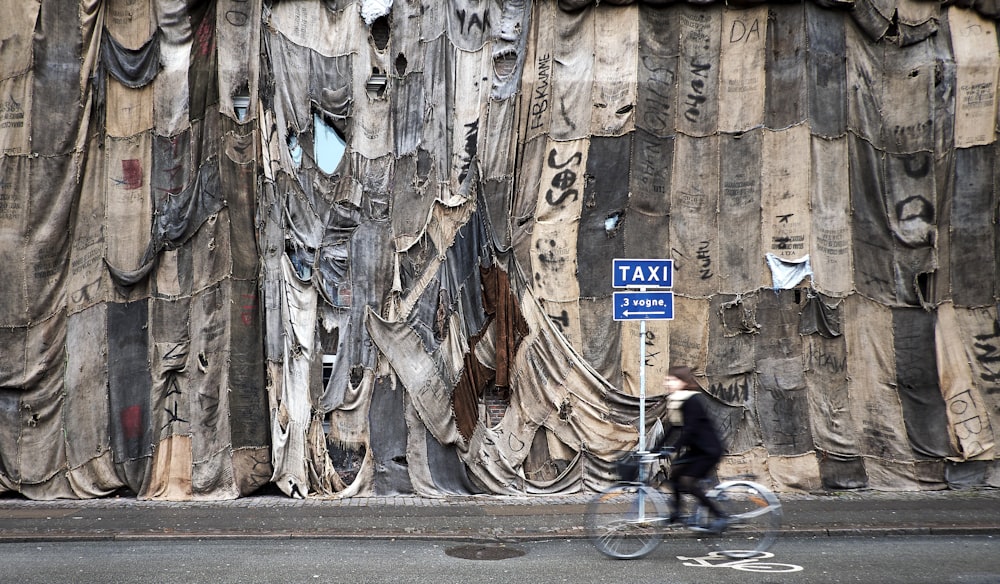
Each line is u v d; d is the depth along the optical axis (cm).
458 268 1204
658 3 1245
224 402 1141
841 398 1196
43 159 1173
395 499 1120
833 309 1205
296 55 1220
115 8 1213
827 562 769
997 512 1012
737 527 821
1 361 1144
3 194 1162
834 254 1220
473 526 941
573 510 1042
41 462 1138
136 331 1166
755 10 1254
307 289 1179
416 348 1184
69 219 1177
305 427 1152
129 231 1190
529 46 1242
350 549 846
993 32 1273
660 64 1250
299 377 1160
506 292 1195
